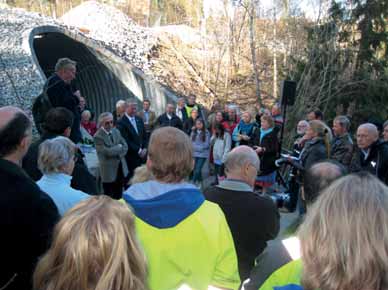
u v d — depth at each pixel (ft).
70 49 68.13
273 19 74.33
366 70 55.72
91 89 71.87
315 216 4.13
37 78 45.62
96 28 77.87
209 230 6.35
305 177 7.63
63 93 16.19
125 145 21.50
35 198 6.62
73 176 12.50
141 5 147.43
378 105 55.11
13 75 44.06
